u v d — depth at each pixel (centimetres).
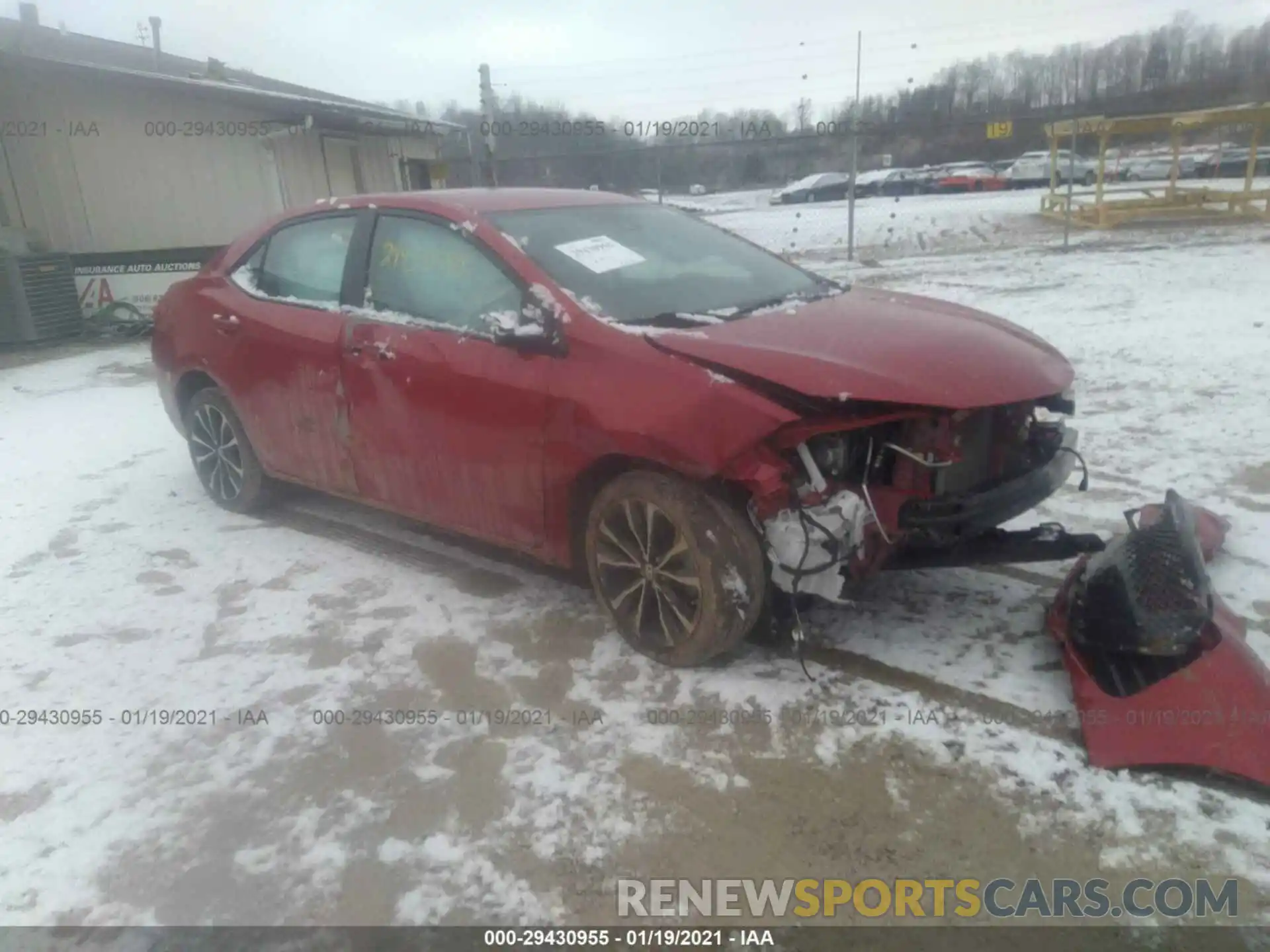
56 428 696
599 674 320
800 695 301
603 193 439
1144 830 239
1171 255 1362
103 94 1144
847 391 274
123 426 692
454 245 366
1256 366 664
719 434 280
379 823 255
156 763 285
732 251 414
